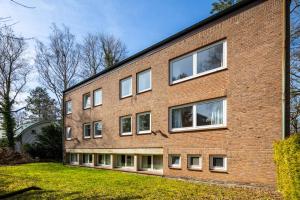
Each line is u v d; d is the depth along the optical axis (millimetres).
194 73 14438
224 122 12672
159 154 16609
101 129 23484
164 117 16141
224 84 12742
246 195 9719
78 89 27766
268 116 10867
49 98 56969
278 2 10828
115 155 21500
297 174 6504
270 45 10992
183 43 15117
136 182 13750
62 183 13672
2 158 30781
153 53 17391
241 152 11727
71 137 28828
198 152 13781
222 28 13008
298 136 6844
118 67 21188
